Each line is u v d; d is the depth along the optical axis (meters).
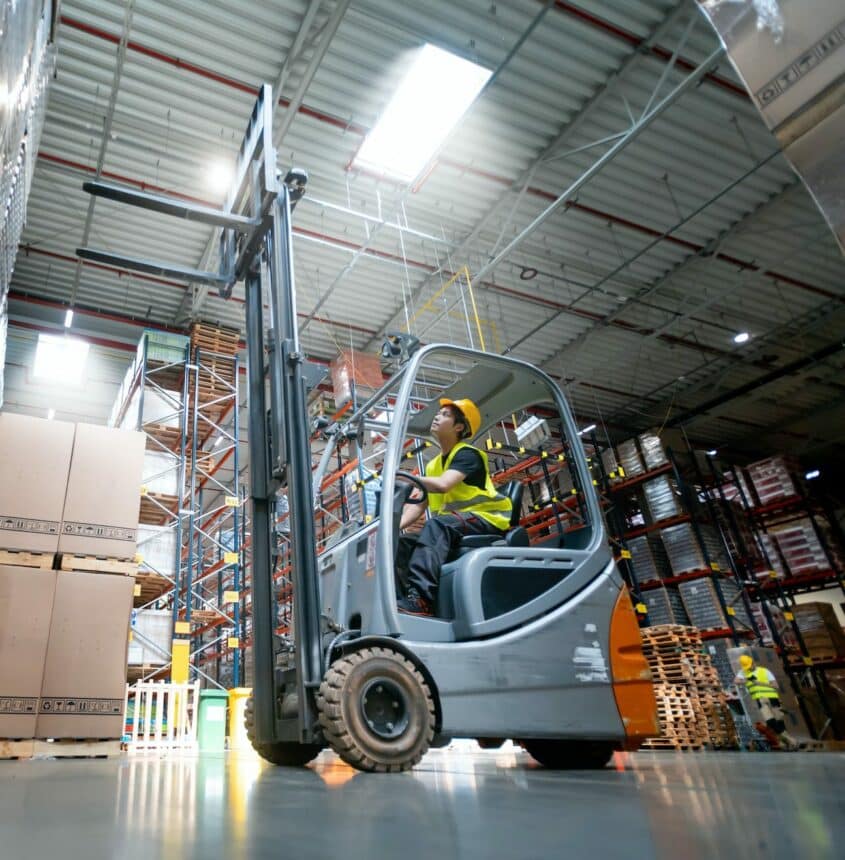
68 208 12.47
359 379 14.54
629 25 10.00
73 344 15.25
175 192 12.31
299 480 3.76
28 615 6.05
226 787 2.23
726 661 12.25
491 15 9.63
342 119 11.07
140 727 10.27
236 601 11.73
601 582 3.82
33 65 3.93
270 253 4.62
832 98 1.08
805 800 1.38
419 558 3.63
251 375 4.72
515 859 0.87
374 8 9.45
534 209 13.33
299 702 3.31
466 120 11.29
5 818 1.44
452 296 15.47
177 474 12.10
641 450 14.83
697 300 16.33
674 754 6.37
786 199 13.38
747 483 17.16
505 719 3.16
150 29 9.55
